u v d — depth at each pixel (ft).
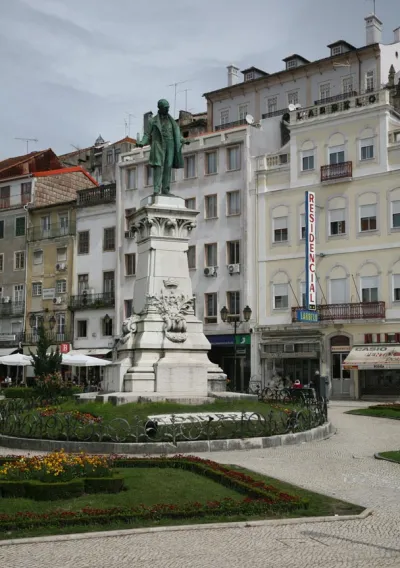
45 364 120.98
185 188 173.06
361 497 40.96
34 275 200.23
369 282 144.97
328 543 31.37
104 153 234.58
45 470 38.91
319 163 152.76
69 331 190.19
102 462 41.11
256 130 165.68
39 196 206.49
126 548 30.53
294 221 155.33
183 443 56.39
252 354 157.17
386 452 56.49
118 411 65.05
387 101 144.77
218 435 58.65
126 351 76.69
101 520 33.94
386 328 141.28
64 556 29.40
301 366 152.25
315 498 39.65
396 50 183.42
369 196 145.69
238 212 164.45
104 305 182.60
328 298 149.38
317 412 70.49
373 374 142.00
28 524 32.99
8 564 28.35
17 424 63.00
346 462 52.70
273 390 107.65
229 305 163.53
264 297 157.99
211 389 75.36
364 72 179.32
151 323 75.46
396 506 38.70
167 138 82.12
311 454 56.29
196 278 169.17
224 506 36.22
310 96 187.52
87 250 190.60
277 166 159.22
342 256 148.05
